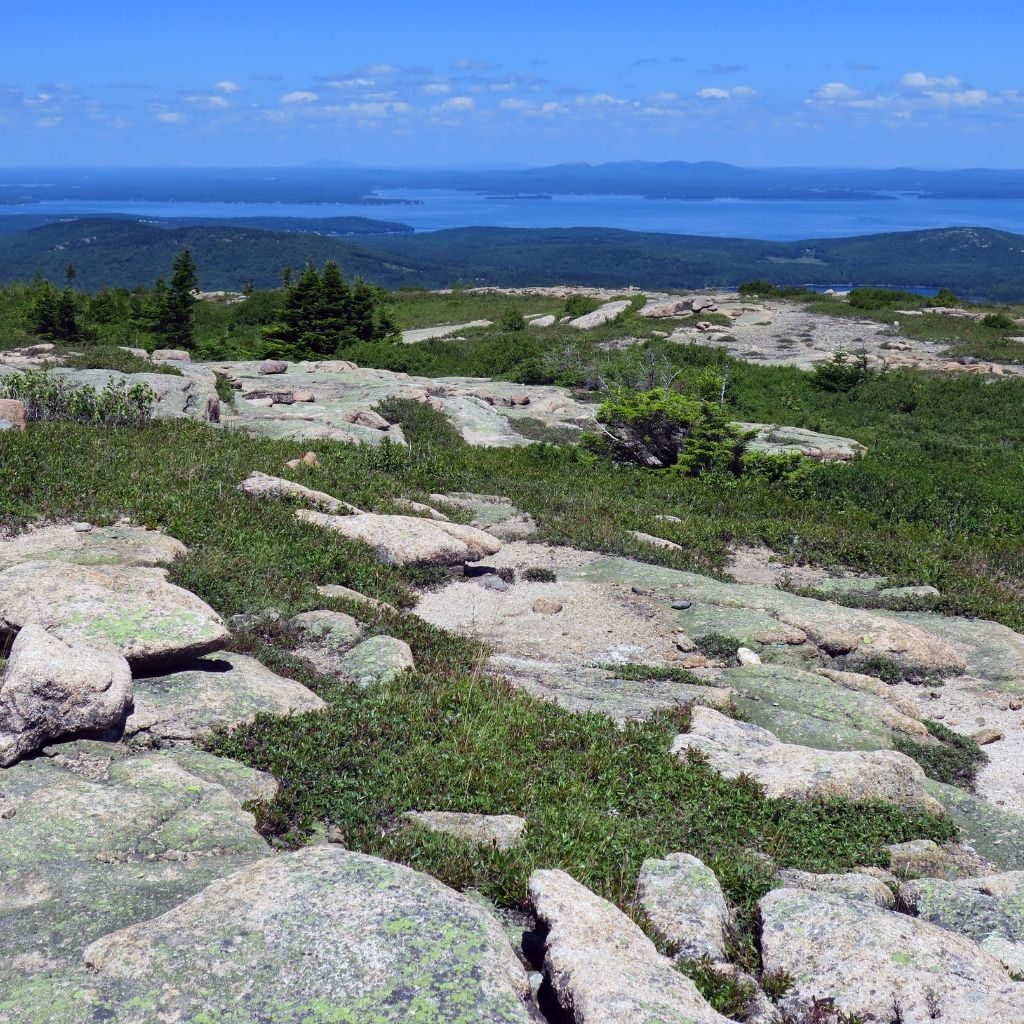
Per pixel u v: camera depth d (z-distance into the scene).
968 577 16.70
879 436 31.55
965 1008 5.16
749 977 5.70
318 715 8.50
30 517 12.28
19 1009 4.54
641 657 12.17
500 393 33.53
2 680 7.35
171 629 8.67
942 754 10.30
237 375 33.31
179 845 6.23
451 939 4.97
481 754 8.34
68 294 44.88
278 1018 4.48
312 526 13.76
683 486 21.69
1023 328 54.03
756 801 8.30
